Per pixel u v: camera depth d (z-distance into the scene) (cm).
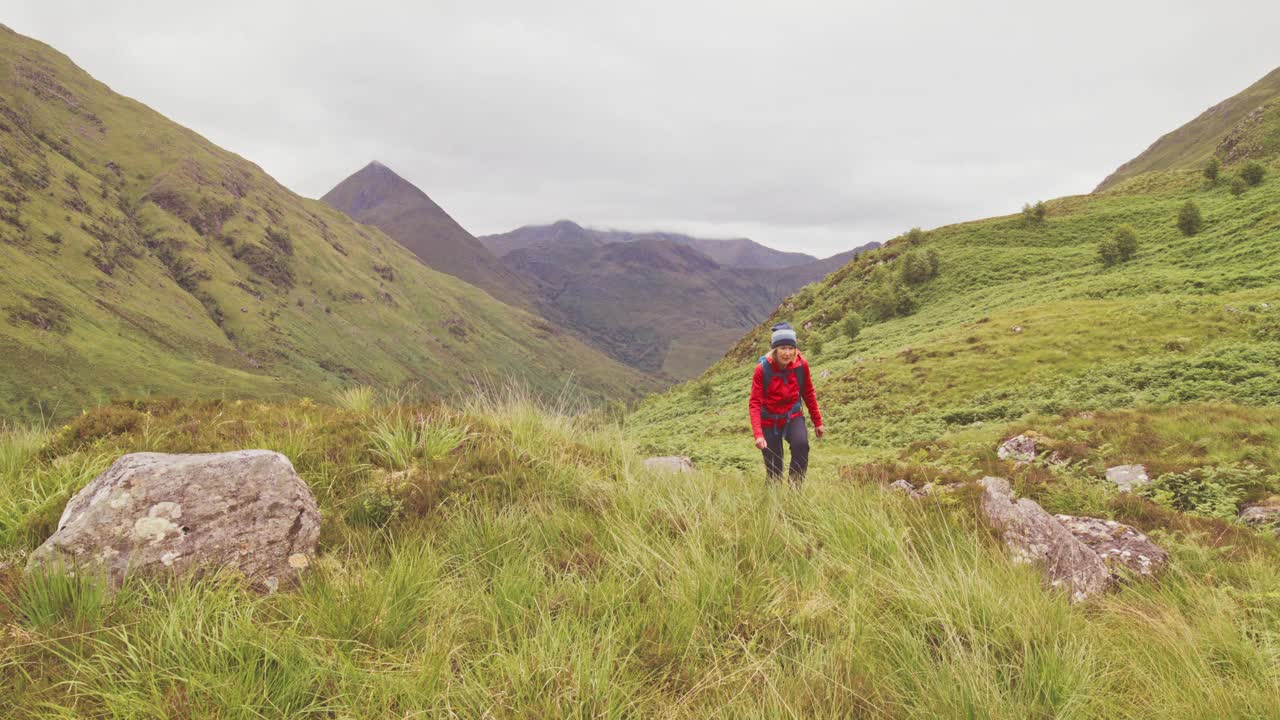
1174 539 514
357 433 536
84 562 275
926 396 2855
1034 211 7800
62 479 397
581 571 332
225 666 222
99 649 225
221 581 287
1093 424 1448
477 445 543
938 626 282
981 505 456
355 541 365
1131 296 3838
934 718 213
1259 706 217
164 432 511
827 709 219
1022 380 2652
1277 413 1262
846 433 2572
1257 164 6612
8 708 206
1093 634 280
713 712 217
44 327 15538
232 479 325
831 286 8831
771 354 538
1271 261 3756
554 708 211
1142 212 7150
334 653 235
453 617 269
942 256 7450
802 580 323
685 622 270
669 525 399
